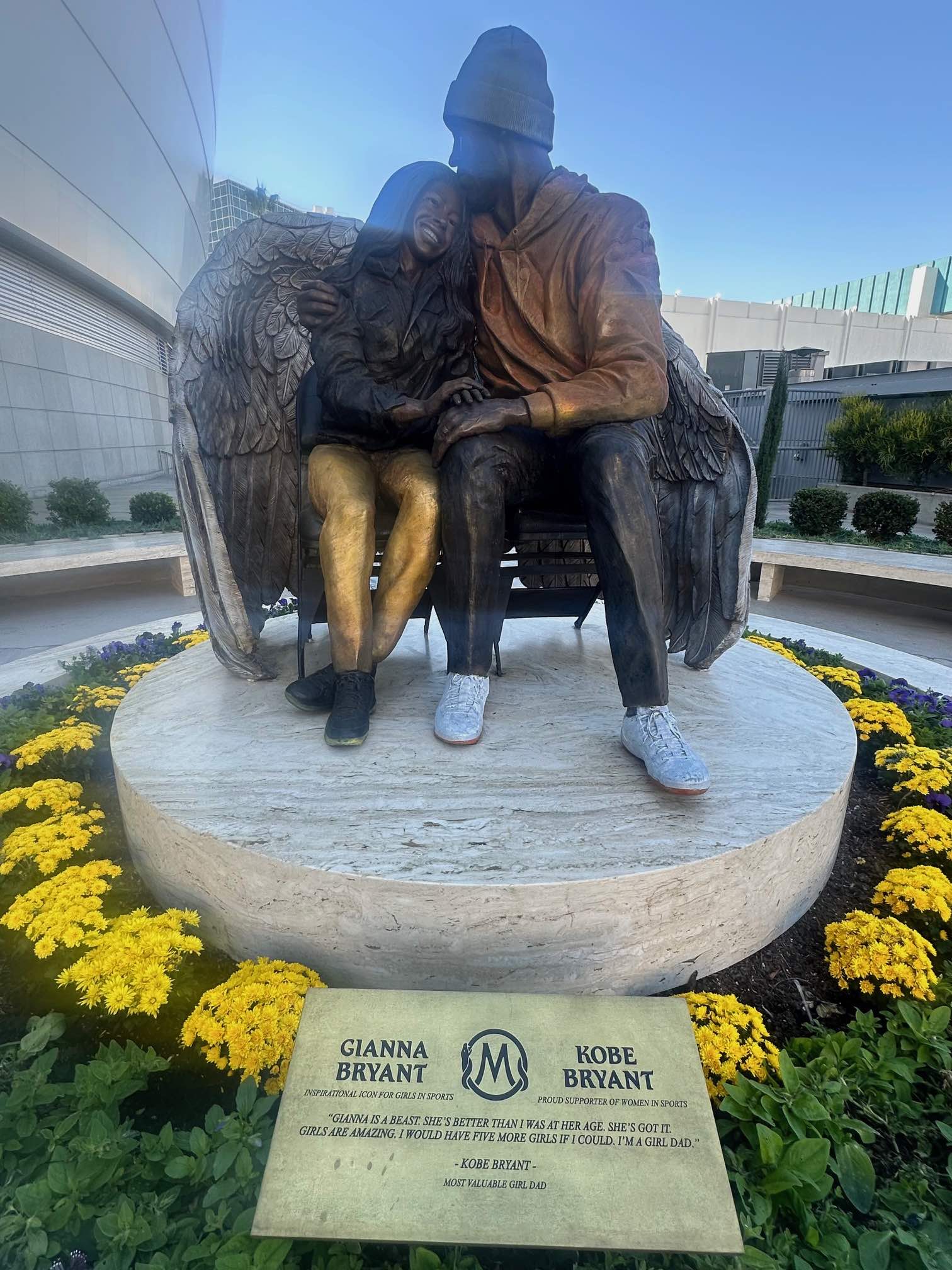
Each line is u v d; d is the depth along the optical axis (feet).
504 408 6.57
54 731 8.87
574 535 7.78
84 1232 3.91
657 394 6.64
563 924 5.13
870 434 40.40
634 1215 3.65
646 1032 4.29
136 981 4.87
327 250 8.38
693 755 6.20
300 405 8.17
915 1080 4.78
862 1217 4.15
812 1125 4.34
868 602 24.31
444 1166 3.79
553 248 6.95
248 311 7.93
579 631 11.23
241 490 8.62
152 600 22.52
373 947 5.26
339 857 5.26
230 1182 3.93
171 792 6.15
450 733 6.89
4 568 19.10
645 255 6.74
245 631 8.37
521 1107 4.00
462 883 4.97
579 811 5.91
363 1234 3.55
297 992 4.83
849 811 8.32
